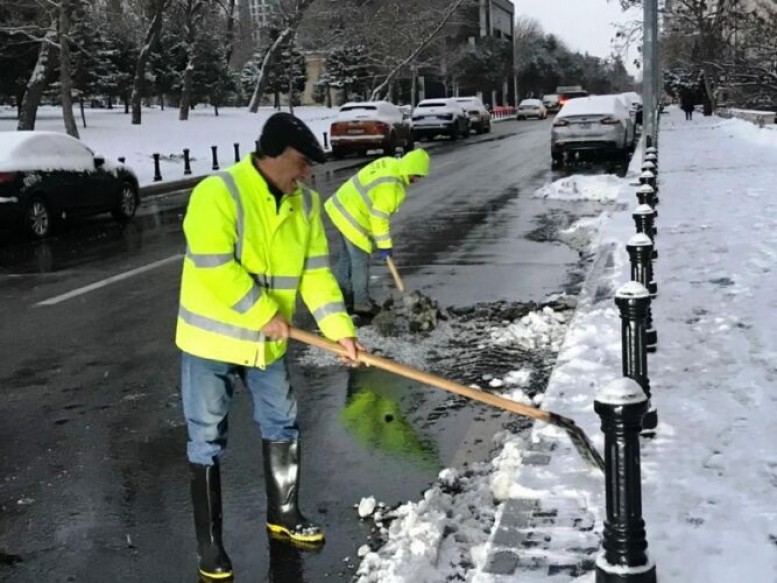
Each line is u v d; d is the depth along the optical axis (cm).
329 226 1413
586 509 400
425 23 4903
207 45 5406
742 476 423
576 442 445
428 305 772
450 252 1152
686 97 4553
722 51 4319
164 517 447
